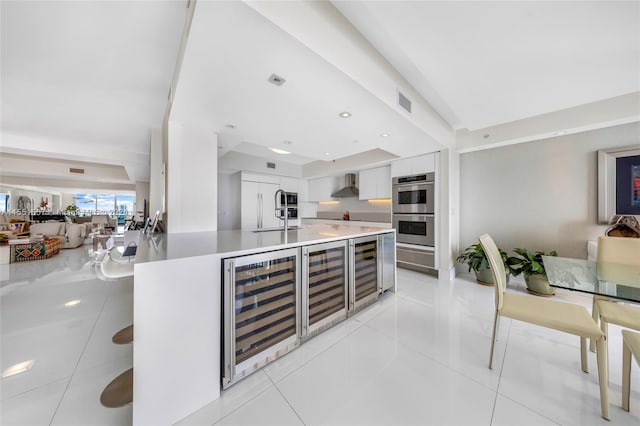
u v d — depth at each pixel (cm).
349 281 230
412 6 131
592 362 166
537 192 316
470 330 212
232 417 123
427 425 119
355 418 122
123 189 962
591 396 136
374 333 206
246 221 494
